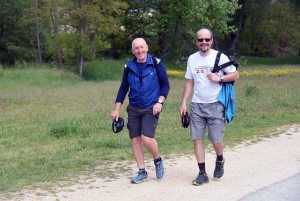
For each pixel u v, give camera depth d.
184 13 30.41
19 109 14.16
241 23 43.25
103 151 8.17
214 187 5.84
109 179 6.32
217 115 5.79
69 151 8.24
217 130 5.82
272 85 20.02
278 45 48.94
